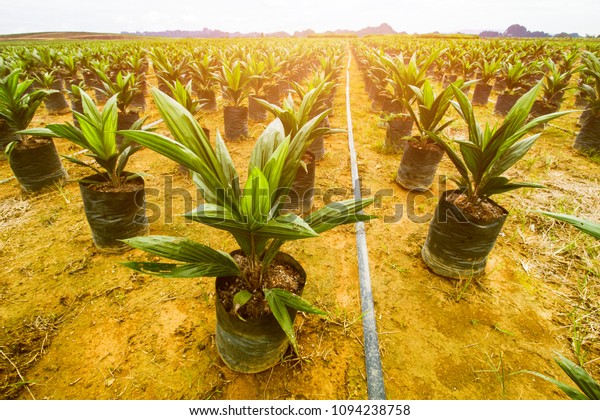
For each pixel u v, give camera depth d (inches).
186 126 45.6
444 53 448.5
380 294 84.7
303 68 357.4
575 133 203.6
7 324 70.9
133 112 174.2
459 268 86.9
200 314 76.5
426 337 73.4
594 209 120.3
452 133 206.1
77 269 87.7
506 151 79.3
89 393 59.4
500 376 65.4
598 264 95.0
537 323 77.3
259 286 59.1
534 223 114.2
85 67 318.7
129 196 87.1
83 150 166.1
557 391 62.7
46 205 115.5
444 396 61.7
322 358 68.0
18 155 111.3
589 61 163.6
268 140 54.6
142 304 78.3
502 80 343.0
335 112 255.0
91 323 72.9
